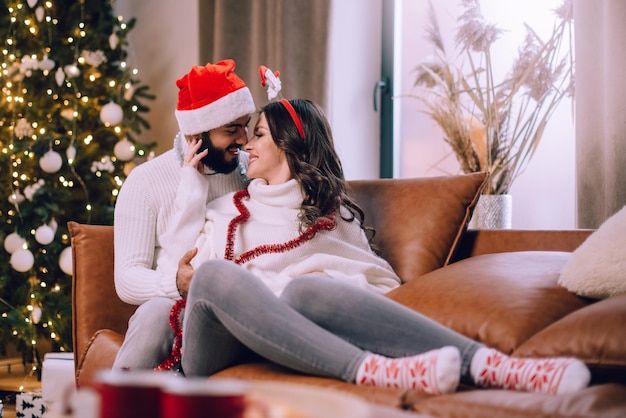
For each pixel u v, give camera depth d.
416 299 1.93
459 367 1.47
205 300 1.73
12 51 3.99
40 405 2.69
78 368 2.32
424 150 3.77
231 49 3.80
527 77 3.36
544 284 1.83
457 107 3.37
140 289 2.19
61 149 3.99
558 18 3.29
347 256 2.26
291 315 1.65
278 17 3.61
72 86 4.02
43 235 3.66
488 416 1.31
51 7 4.08
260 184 2.34
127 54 4.25
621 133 2.67
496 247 2.35
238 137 2.43
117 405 0.86
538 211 3.38
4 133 3.97
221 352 1.81
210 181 2.49
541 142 3.36
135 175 2.40
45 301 3.81
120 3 4.52
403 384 1.49
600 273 1.76
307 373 1.64
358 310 1.71
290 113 2.33
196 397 0.83
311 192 2.29
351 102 3.82
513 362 1.52
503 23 3.45
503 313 1.74
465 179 2.41
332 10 3.52
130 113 4.16
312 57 3.54
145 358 2.00
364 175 3.86
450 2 3.65
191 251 2.12
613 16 2.68
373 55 3.90
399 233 2.37
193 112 2.38
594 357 1.51
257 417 0.83
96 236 2.44
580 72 2.80
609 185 2.69
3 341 4.00
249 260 2.19
